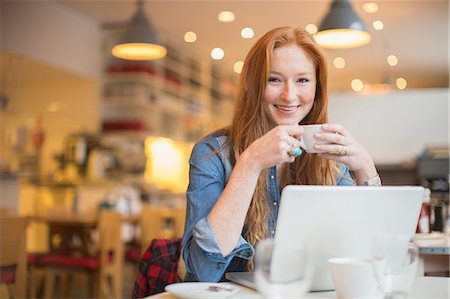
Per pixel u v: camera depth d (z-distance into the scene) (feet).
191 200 4.96
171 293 4.03
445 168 25.04
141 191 23.25
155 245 6.07
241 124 5.35
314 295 4.00
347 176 5.92
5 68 22.50
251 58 5.44
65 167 23.26
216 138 5.35
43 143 24.80
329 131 4.74
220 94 31.78
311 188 3.73
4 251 10.67
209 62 30.12
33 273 14.30
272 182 5.37
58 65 22.18
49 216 15.79
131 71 24.06
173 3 21.52
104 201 17.67
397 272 3.61
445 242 7.34
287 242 3.33
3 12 20.34
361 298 3.67
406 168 26.23
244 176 4.41
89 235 15.74
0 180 18.19
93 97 24.39
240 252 4.66
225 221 4.38
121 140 23.99
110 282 15.05
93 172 22.77
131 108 25.00
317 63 5.49
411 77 33.96
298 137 4.64
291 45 5.39
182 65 27.48
